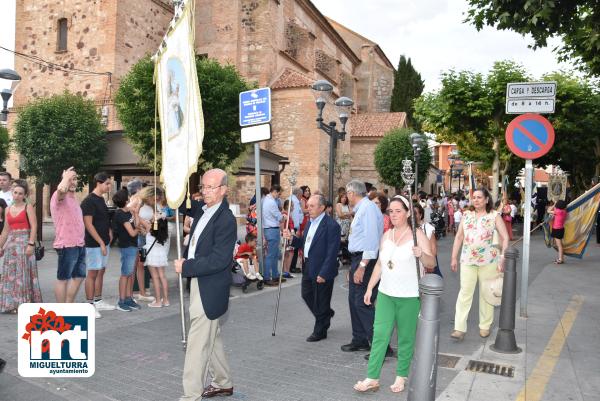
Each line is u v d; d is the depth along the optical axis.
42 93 23.50
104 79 22.11
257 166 9.44
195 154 4.57
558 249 13.57
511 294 5.74
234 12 26.08
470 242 6.24
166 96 5.25
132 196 7.98
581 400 4.34
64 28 23.28
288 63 28.52
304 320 7.26
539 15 6.57
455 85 21.88
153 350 5.68
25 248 7.22
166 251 7.91
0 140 22.42
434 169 47.28
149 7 23.95
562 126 23.19
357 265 5.62
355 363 5.35
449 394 4.45
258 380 4.82
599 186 12.41
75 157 15.77
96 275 7.47
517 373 5.02
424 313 3.38
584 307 8.09
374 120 36.84
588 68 11.32
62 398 4.36
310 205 6.13
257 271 9.80
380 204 7.60
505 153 25.08
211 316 3.94
